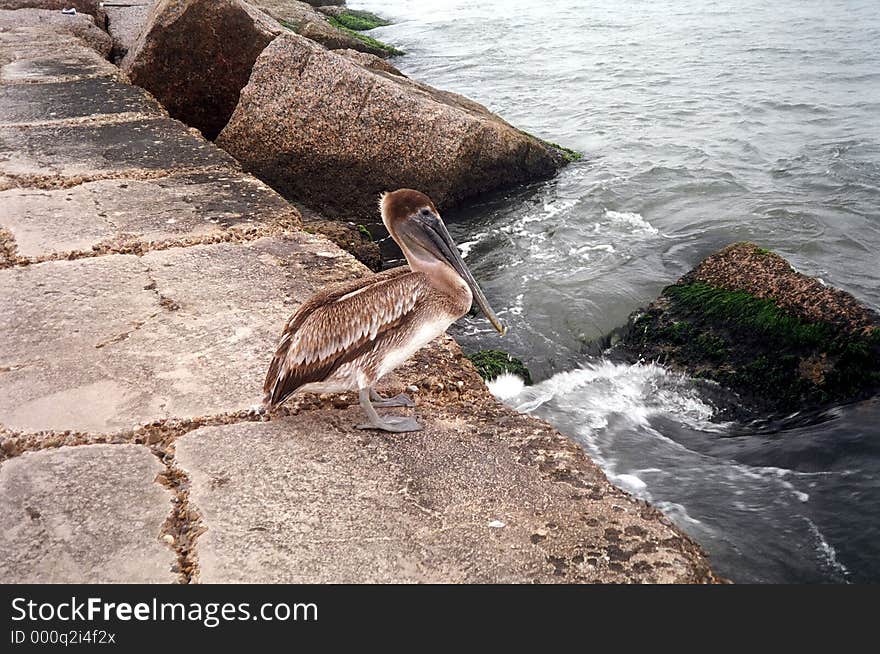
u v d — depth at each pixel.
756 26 27.81
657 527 4.14
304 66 12.09
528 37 28.62
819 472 6.74
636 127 17.47
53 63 14.88
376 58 15.83
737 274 8.96
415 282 4.73
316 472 4.51
